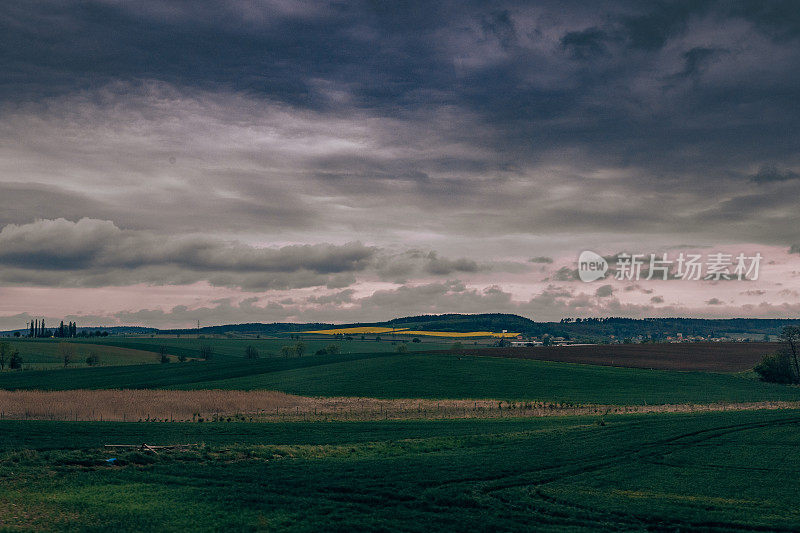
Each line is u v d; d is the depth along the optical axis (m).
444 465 34.22
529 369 108.50
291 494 28.12
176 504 25.98
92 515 24.23
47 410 61.69
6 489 27.97
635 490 29.97
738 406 69.00
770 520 25.14
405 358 125.94
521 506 27.11
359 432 47.88
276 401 75.81
